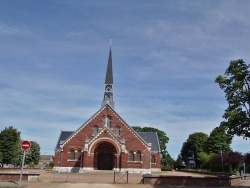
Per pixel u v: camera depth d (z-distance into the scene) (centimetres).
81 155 5462
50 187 2306
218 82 2583
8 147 7231
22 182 2689
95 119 5959
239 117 2425
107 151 5566
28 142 2289
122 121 5947
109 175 4481
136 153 5722
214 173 5050
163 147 9356
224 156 5922
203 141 10394
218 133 2678
